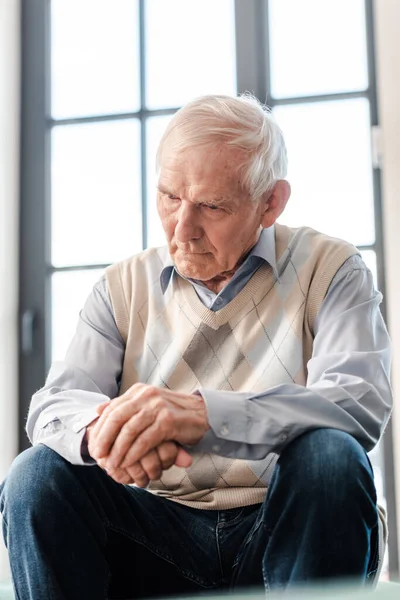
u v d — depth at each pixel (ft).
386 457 9.52
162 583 5.26
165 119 10.89
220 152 5.33
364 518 4.40
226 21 10.87
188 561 5.24
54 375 5.74
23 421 10.66
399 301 9.50
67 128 11.14
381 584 5.15
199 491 5.48
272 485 4.55
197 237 5.44
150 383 5.82
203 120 5.38
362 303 5.55
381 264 9.93
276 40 10.66
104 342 5.93
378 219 10.03
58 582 4.57
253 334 5.66
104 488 4.93
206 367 5.71
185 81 10.92
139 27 11.09
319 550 4.33
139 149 10.92
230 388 5.60
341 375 5.10
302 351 5.59
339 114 10.36
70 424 4.82
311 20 10.62
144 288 6.05
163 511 5.35
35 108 11.22
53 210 11.05
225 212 5.40
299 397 4.69
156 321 5.90
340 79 10.44
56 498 4.61
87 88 11.16
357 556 4.37
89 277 10.86
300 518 4.39
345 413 4.73
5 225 10.84
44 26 11.32
